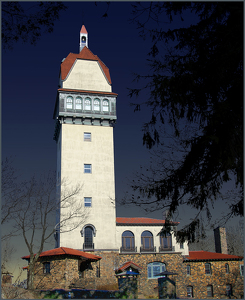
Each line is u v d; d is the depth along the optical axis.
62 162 50.88
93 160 52.25
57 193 50.66
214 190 13.71
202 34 12.92
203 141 12.19
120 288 21.77
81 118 53.59
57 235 48.50
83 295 22.41
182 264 49.16
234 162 12.23
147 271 48.47
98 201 50.19
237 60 12.00
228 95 12.55
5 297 22.05
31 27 13.14
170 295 20.89
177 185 13.62
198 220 13.98
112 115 54.72
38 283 36.19
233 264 49.97
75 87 55.28
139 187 14.07
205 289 48.31
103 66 59.56
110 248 48.31
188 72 12.80
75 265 37.09
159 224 51.16
